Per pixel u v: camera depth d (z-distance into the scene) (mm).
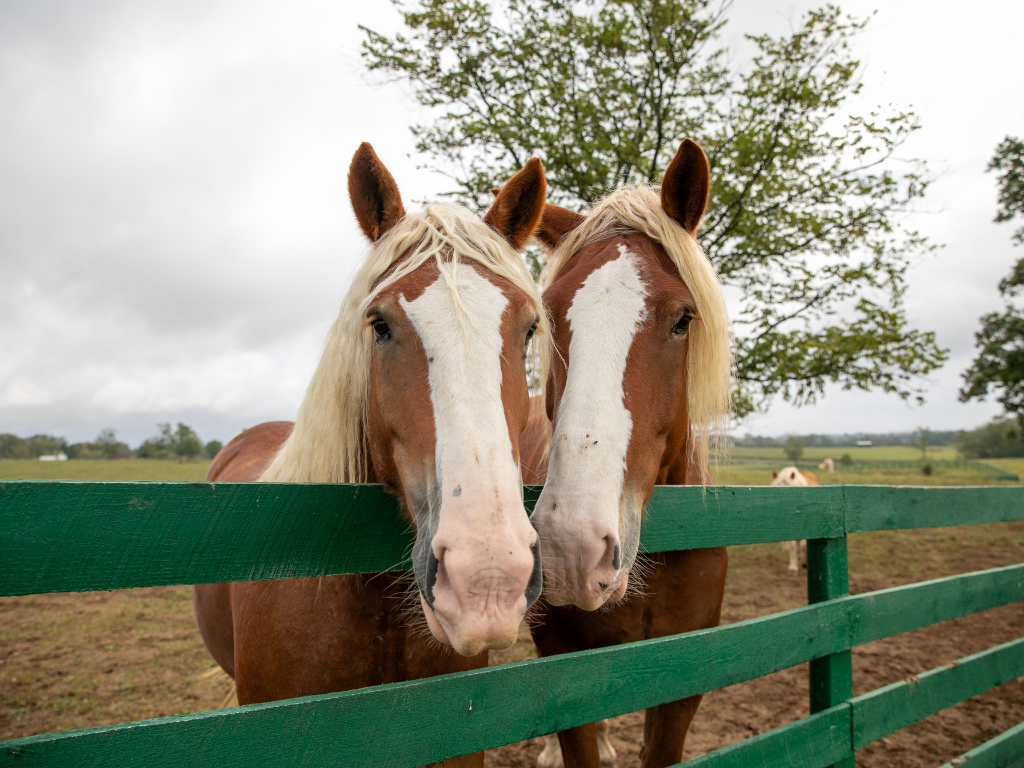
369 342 1425
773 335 6082
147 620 5691
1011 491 2588
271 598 1561
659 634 2068
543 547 1374
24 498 810
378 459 1349
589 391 1514
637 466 1512
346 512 1160
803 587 6746
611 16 6523
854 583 6914
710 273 1885
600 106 6703
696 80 6816
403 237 1429
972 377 16922
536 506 1452
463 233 1451
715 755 1436
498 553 990
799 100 6113
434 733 1059
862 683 4031
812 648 1696
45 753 749
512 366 1271
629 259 1756
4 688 3904
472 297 1290
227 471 2904
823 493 1805
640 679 1345
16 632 5223
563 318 1706
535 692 1186
